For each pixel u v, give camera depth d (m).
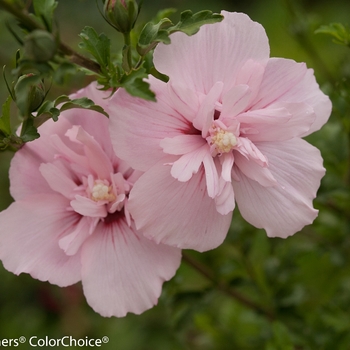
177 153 0.57
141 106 0.57
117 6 0.57
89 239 0.59
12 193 0.60
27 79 0.55
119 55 0.64
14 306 0.92
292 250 0.71
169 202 0.57
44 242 0.60
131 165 0.57
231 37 0.58
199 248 0.58
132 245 0.59
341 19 1.12
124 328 0.83
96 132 0.60
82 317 0.86
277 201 0.58
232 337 0.73
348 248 0.73
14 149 0.60
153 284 0.58
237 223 0.70
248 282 0.69
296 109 0.58
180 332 0.69
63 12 1.10
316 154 0.58
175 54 0.57
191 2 1.28
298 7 0.77
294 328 0.69
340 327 0.69
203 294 0.68
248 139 0.58
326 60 0.87
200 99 0.58
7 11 0.54
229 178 0.57
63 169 0.60
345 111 0.67
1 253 0.59
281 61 0.58
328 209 0.72
